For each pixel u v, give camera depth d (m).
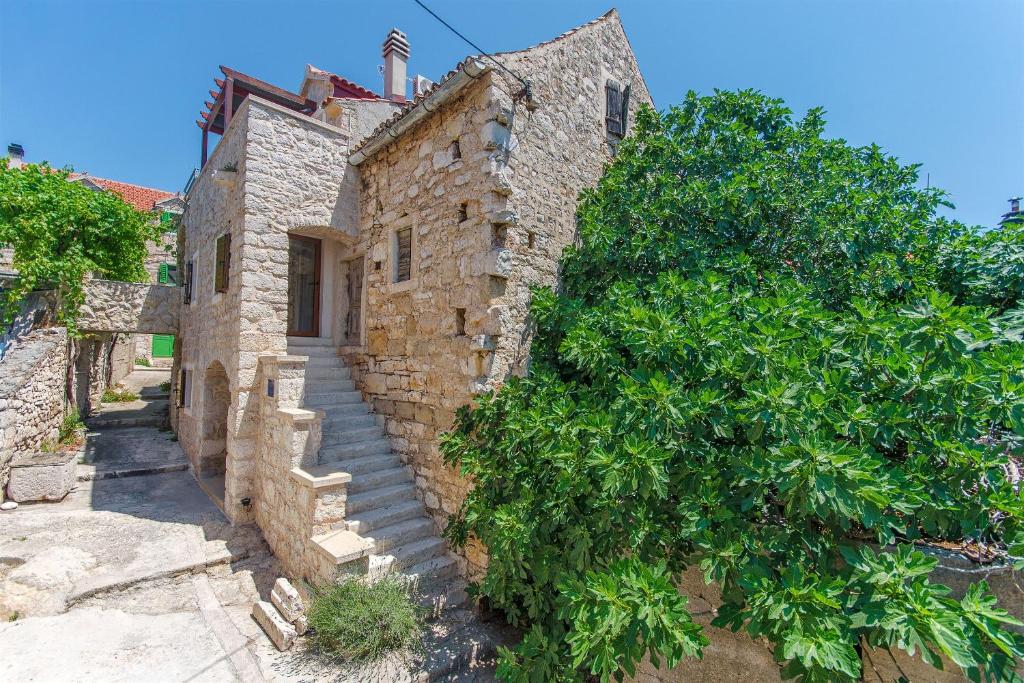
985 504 2.70
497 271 5.22
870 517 2.58
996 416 2.80
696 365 3.70
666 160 6.65
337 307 8.02
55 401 8.48
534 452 4.52
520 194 5.77
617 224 6.30
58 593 4.45
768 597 2.62
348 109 7.98
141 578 4.81
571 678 3.77
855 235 5.14
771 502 3.50
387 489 5.89
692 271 5.33
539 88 6.18
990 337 3.14
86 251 9.74
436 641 4.61
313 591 4.58
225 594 4.95
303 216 6.86
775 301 3.92
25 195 8.62
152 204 17.77
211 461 7.92
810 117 6.61
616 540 3.75
